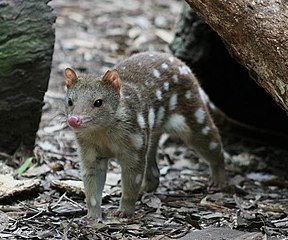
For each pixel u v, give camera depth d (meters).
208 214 9.41
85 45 17.70
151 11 20.50
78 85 8.83
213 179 11.20
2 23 10.66
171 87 10.23
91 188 9.07
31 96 11.06
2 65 10.74
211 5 8.71
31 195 9.70
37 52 10.91
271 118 13.76
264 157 13.29
